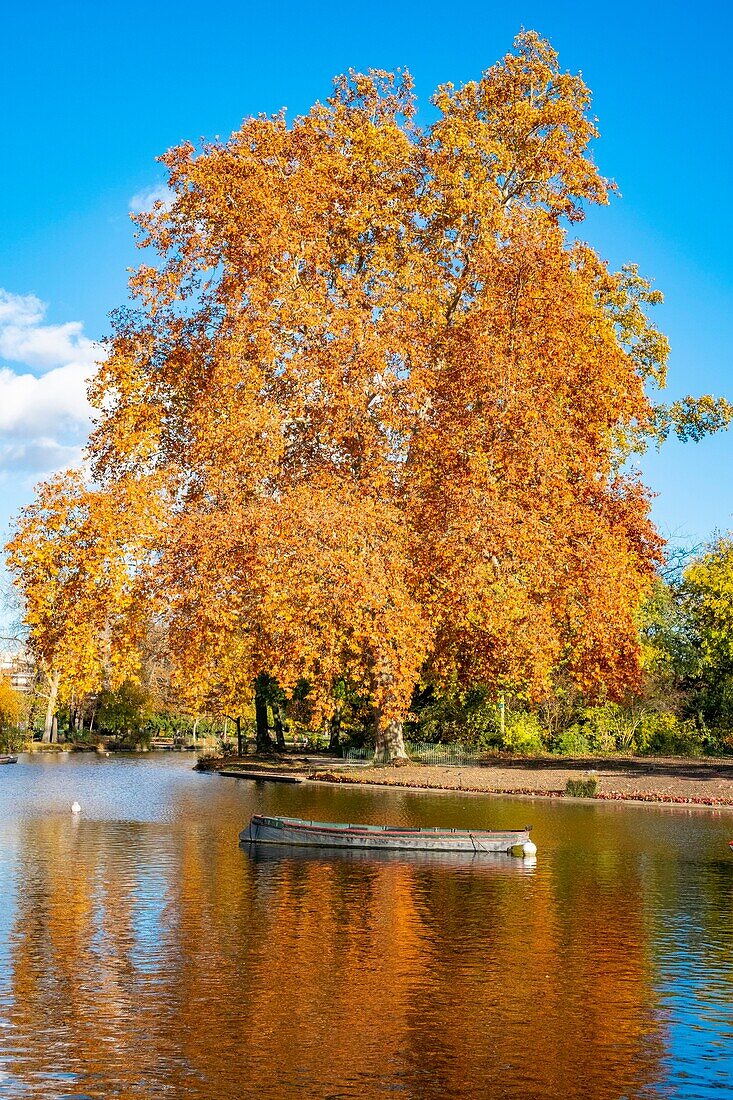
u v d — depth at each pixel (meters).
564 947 13.38
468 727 49.00
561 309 35.62
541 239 36.81
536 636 33.41
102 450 37.41
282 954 13.02
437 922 14.84
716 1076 9.05
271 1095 8.57
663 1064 9.32
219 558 32.03
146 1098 8.50
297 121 37.72
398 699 32.25
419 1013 10.67
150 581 33.50
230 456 34.12
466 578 32.31
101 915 15.25
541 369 34.91
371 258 38.31
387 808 29.45
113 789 39.12
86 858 20.86
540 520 34.56
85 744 86.56
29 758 68.62
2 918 15.05
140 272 37.84
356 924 14.72
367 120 38.66
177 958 12.80
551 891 17.22
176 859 20.69
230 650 40.06
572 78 40.50
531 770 39.03
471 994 11.31
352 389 34.34
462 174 37.59
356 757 51.09
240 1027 10.23
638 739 48.38
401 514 34.28
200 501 34.88
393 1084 8.84
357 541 32.59
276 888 17.48
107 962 12.59
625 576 35.34
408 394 34.69
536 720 48.94
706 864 20.08
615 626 34.62
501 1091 8.70
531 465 33.91
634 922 14.84
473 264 38.22
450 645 37.00
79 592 34.09
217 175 36.00
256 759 54.38
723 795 31.03
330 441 35.31
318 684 34.19
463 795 33.19
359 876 18.69
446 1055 9.51
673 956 12.93
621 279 49.12
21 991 11.38
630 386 37.31
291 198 36.03
